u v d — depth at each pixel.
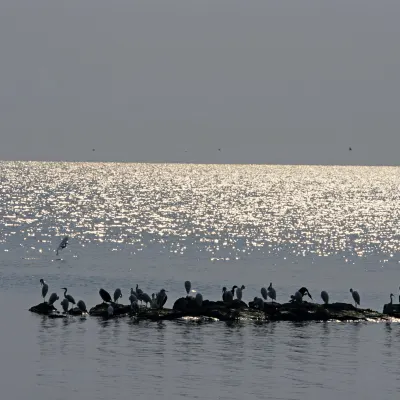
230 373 52.62
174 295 83.38
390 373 53.22
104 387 49.38
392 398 48.38
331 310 72.25
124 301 79.62
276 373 52.81
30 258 111.31
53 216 186.12
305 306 72.00
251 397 48.03
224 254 120.25
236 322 68.38
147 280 93.00
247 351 58.19
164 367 53.72
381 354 57.94
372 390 49.75
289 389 49.66
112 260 110.81
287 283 92.94
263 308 71.94
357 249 131.00
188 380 50.97
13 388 49.16
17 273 96.38
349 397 48.38
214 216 195.12
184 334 63.28
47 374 52.03
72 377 51.34
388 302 81.94
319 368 54.12
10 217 181.38
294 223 180.50
